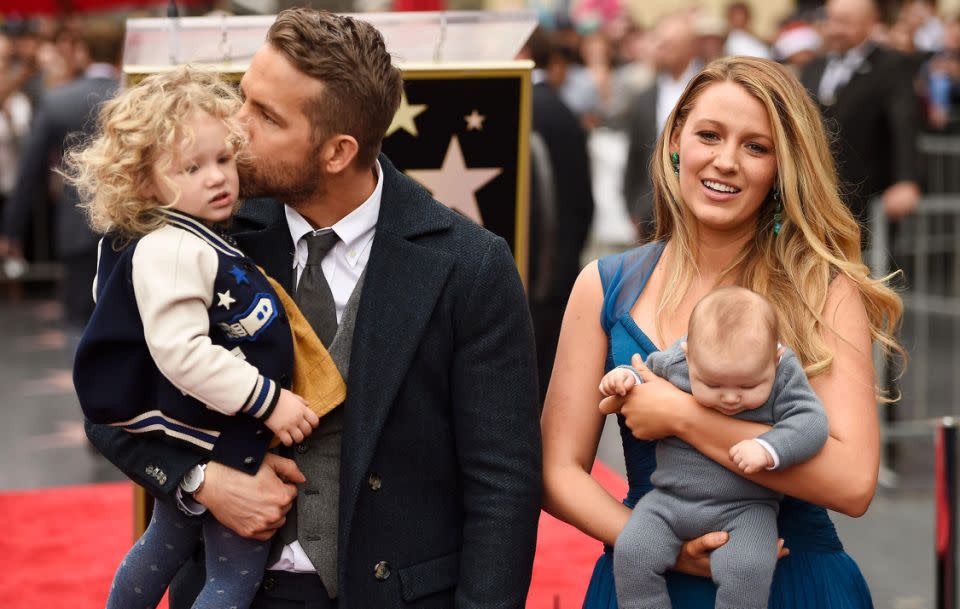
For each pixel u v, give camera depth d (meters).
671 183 2.74
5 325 11.04
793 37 10.20
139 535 3.24
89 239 7.02
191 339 2.40
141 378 2.50
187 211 2.47
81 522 5.58
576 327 2.80
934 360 8.58
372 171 2.63
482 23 3.54
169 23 3.30
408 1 5.80
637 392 2.56
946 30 11.79
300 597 2.60
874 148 6.64
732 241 2.71
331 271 2.62
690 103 2.68
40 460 6.99
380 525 2.56
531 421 2.63
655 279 2.76
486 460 2.59
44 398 8.46
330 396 2.53
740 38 10.64
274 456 2.54
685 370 2.56
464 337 2.58
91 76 7.99
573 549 5.02
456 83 3.41
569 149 6.34
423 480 2.61
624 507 2.67
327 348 2.58
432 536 2.61
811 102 2.64
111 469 6.82
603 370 2.78
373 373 2.53
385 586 2.56
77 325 7.22
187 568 2.74
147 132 2.41
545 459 2.75
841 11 6.68
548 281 5.32
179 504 2.52
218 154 2.45
